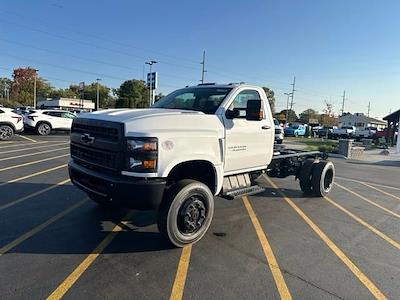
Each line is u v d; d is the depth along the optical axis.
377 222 6.16
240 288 3.59
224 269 4.00
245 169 5.67
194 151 4.51
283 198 7.66
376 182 11.00
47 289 3.40
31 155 12.27
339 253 4.64
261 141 5.84
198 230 4.66
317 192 7.76
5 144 15.82
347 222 6.07
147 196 4.05
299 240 5.05
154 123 4.17
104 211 5.84
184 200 4.42
